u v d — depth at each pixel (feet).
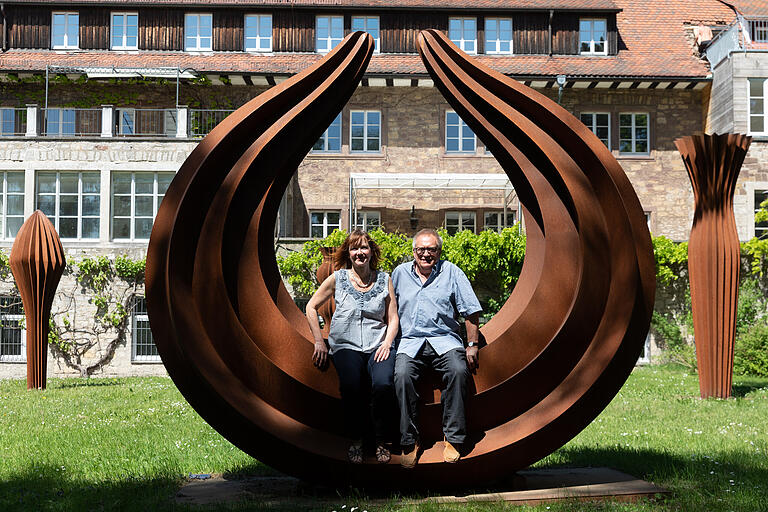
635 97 85.35
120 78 80.18
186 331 15.71
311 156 83.30
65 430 29.09
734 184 41.04
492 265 70.95
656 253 72.23
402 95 84.02
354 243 16.37
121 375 71.61
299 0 85.71
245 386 16.15
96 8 84.94
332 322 16.52
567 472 19.03
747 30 83.71
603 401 16.61
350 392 15.90
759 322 65.31
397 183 81.56
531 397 16.62
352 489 16.38
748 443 24.68
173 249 15.75
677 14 93.20
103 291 71.97
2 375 71.00
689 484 17.69
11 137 72.23
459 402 15.85
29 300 50.72
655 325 72.02
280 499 16.21
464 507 15.12
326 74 17.40
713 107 83.61
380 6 84.28
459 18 85.92
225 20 85.05
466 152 84.17
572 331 16.51
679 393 44.01
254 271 16.65
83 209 72.74
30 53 83.82
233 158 16.69
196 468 20.35
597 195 16.70
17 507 16.16
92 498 16.67
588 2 86.89
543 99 16.88
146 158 72.64
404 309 16.60
